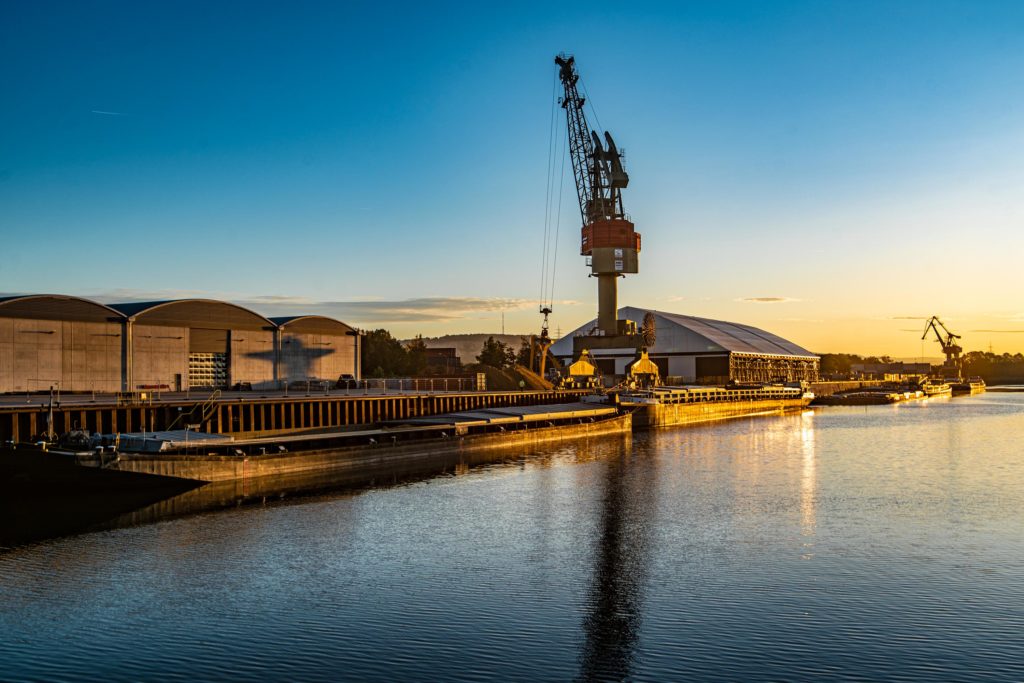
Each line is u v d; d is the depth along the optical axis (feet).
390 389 371.76
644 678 69.26
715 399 467.93
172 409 211.82
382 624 83.15
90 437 160.76
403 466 208.64
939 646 76.23
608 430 322.55
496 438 249.96
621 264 573.33
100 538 120.57
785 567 105.50
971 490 169.78
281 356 314.55
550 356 522.47
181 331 273.75
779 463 219.20
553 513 142.82
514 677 69.67
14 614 86.33
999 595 92.43
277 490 163.73
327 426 252.83
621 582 98.53
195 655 74.69
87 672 70.79
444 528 129.70
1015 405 613.11
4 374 219.20
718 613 86.58
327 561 108.58
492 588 96.32
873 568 104.78
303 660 73.51
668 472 198.29
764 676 69.41
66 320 234.79
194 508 143.64
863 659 73.10
